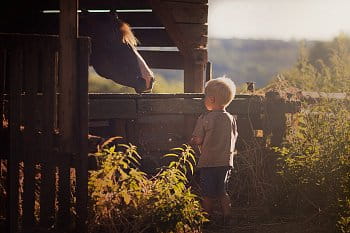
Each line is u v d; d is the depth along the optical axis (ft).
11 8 39.93
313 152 27.99
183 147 30.22
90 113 28.30
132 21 43.34
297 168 27.78
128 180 23.67
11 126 22.00
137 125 29.63
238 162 30.60
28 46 22.02
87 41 22.13
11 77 21.90
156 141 30.01
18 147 22.13
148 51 42.96
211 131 26.66
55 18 40.86
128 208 23.09
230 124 27.07
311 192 27.32
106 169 23.49
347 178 24.62
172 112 29.60
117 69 34.81
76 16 22.15
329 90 33.24
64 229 22.47
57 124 23.16
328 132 28.81
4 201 22.71
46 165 22.41
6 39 21.79
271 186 29.07
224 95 26.91
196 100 29.86
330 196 26.27
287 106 31.17
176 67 42.19
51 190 22.47
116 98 28.84
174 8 36.24
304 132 30.78
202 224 26.00
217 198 26.89
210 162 26.68
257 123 31.22
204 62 37.55
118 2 43.21
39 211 22.95
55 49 22.27
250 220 27.20
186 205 23.16
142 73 34.63
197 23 37.01
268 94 31.30
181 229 23.71
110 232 22.63
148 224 22.71
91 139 23.57
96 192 23.08
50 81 22.27
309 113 30.19
